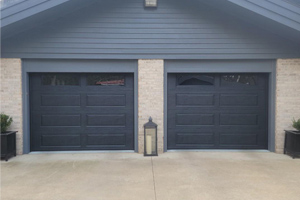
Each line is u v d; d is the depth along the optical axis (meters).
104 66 7.00
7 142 6.29
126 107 7.23
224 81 7.35
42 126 7.17
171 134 7.30
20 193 4.34
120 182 4.81
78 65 6.96
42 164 5.99
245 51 6.93
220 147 7.35
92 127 7.23
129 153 6.98
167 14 6.89
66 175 5.22
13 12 5.94
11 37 6.75
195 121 7.31
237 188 4.52
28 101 7.04
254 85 7.32
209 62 7.06
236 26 6.91
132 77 7.20
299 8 6.01
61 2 6.08
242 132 7.34
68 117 7.20
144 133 6.67
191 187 4.56
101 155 6.79
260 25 6.87
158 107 6.96
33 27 6.75
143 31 6.89
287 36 6.79
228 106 7.32
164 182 4.80
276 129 7.02
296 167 5.73
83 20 6.81
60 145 7.20
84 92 7.20
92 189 4.50
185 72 7.09
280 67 6.96
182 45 6.93
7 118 6.48
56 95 7.17
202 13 6.89
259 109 7.32
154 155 6.69
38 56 6.78
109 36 6.86
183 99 7.29
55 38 6.80
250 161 6.20
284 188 4.52
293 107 6.98
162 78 6.95
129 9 6.85
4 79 6.82
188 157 6.55
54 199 4.12
